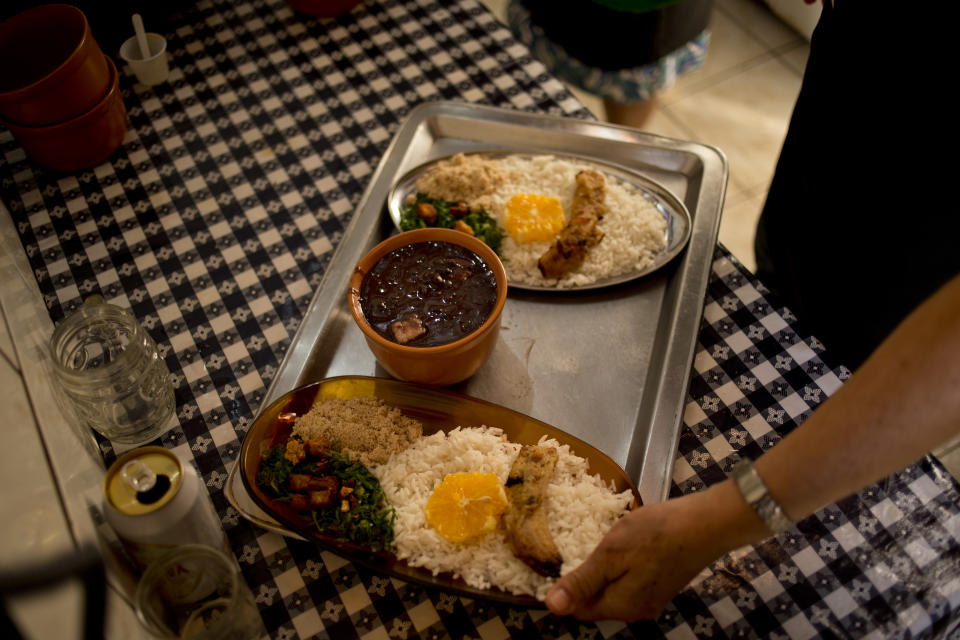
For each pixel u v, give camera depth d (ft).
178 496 1.81
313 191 3.00
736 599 2.06
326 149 3.13
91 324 2.23
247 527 2.21
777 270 3.15
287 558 2.15
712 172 2.85
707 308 2.60
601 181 2.72
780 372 2.47
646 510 1.87
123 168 3.09
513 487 2.05
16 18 2.70
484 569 1.99
